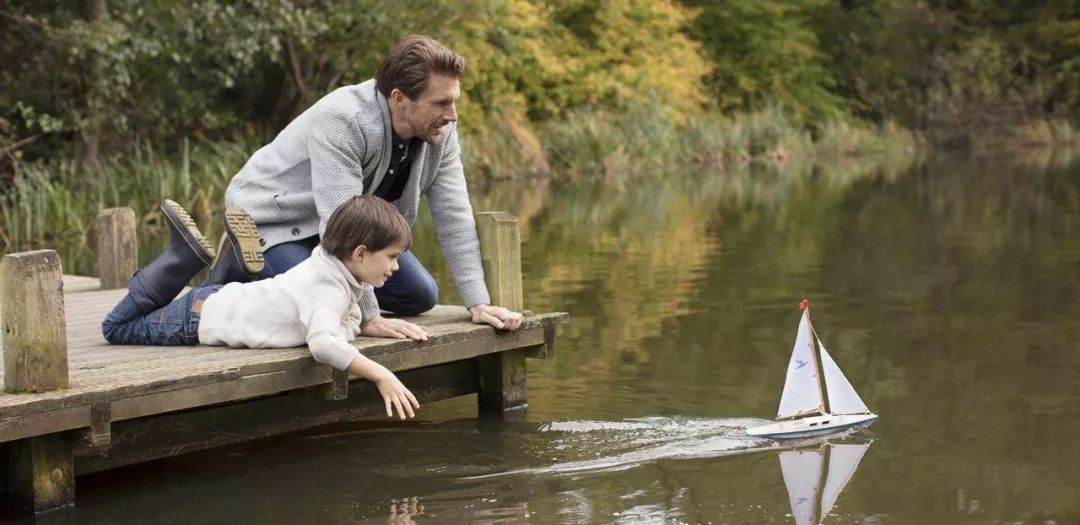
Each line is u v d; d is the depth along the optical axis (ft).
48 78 49.55
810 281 26.43
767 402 15.31
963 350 18.33
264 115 64.34
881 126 102.99
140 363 12.50
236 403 13.04
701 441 13.52
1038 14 108.58
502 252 15.34
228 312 13.33
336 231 12.64
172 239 13.56
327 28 52.85
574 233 38.06
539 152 70.28
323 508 11.51
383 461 13.09
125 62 50.52
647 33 87.76
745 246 33.76
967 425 13.96
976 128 104.99
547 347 15.52
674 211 45.91
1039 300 23.09
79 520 11.31
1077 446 13.02
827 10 106.93
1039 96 106.52
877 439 13.44
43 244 39.60
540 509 11.27
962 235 35.63
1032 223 38.78
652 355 18.40
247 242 13.35
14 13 48.29
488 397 15.47
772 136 87.86
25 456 11.48
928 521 10.70
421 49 13.41
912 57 106.52
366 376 12.52
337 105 13.60
